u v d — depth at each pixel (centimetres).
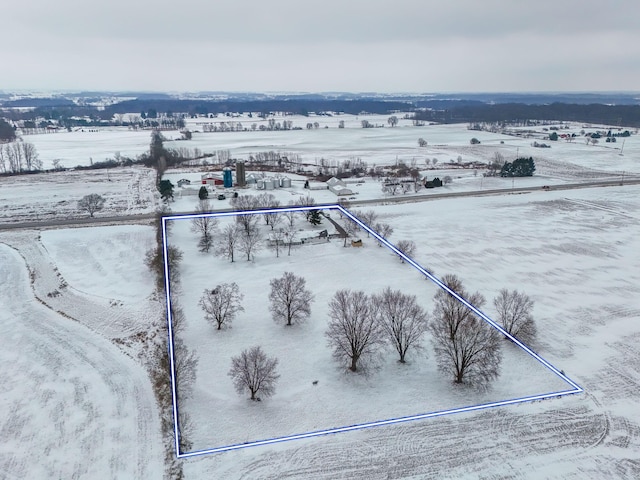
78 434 5134
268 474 4628
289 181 15550
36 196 14325
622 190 15362
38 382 5956
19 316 7481
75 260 9506
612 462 4762
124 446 4981
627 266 9400
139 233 11006
